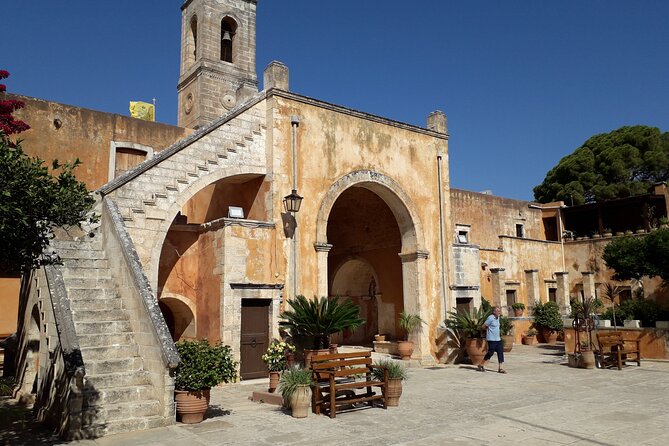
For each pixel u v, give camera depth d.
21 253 6.58
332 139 16.41
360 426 8.32
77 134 16.83
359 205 21.59
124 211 12.38
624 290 28.69
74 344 7.91
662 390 11.60
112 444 7.23
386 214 20.98
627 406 9.80
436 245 18.77
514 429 8.05
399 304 20.34
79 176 16.64
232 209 14.09
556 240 33.38
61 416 7.79
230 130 14.53
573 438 7.48
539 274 29.16
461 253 19.44
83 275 10.57
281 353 11.55
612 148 38.47
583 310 16.48
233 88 24.84
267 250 14.13
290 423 8.53
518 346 24.17
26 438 7.57
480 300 19.75
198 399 8.54
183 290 14.23
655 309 18.44
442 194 19.25
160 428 8.11
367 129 17.44
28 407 9.77
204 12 24.67
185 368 8.52
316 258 15.38
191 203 18.72
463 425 8.35
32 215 6.32
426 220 18.62
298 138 15.61
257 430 8.05
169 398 8.30
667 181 36.31
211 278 13.77
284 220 14.72
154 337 8.66
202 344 9.04
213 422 8.59
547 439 7.43
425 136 19.20
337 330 13.11
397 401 9.99
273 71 15.41
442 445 7.18
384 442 7.34
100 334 9.16
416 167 18.70
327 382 10.05
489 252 26.42
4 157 5.88
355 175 16.78
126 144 17.69
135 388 8.48
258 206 15.04
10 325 15.10
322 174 15.96
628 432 7.80
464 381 13.36
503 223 30.70
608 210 33.69
